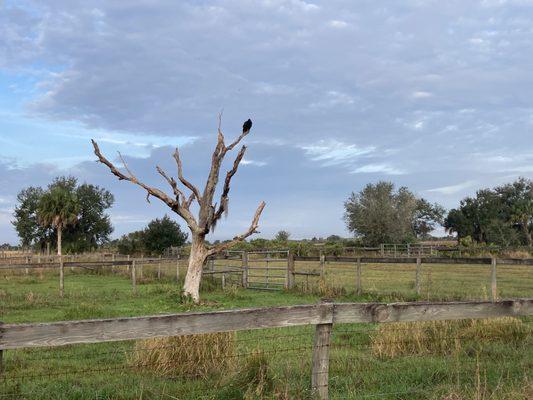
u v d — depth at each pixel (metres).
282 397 5.68
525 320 10.68
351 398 6.02
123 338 4.92
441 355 8.31
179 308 15.42
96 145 16.72
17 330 4.66
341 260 20.47
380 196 59.66
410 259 18.25
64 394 6.32
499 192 79.62
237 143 18.02
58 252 61.62
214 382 6.53
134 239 53.06
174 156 18.05
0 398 6.12
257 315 5.34
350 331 10.16
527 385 6.09
